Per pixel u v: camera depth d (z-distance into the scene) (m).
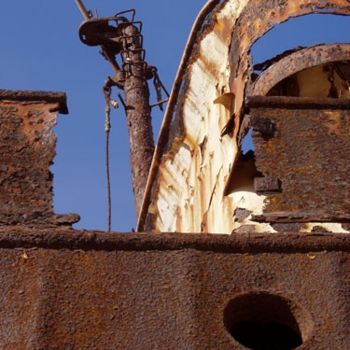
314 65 7.19
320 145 6.36
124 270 5.40
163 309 5.29
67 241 5.46
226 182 7.45
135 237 5.50
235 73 7.59
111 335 5.18
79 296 5.30
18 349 5.09
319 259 5.55
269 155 6.31
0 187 5.83
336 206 6.13
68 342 5.14
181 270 5.43
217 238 5.54
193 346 5.17
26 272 5.36
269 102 6.50
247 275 5.46
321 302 5.41
